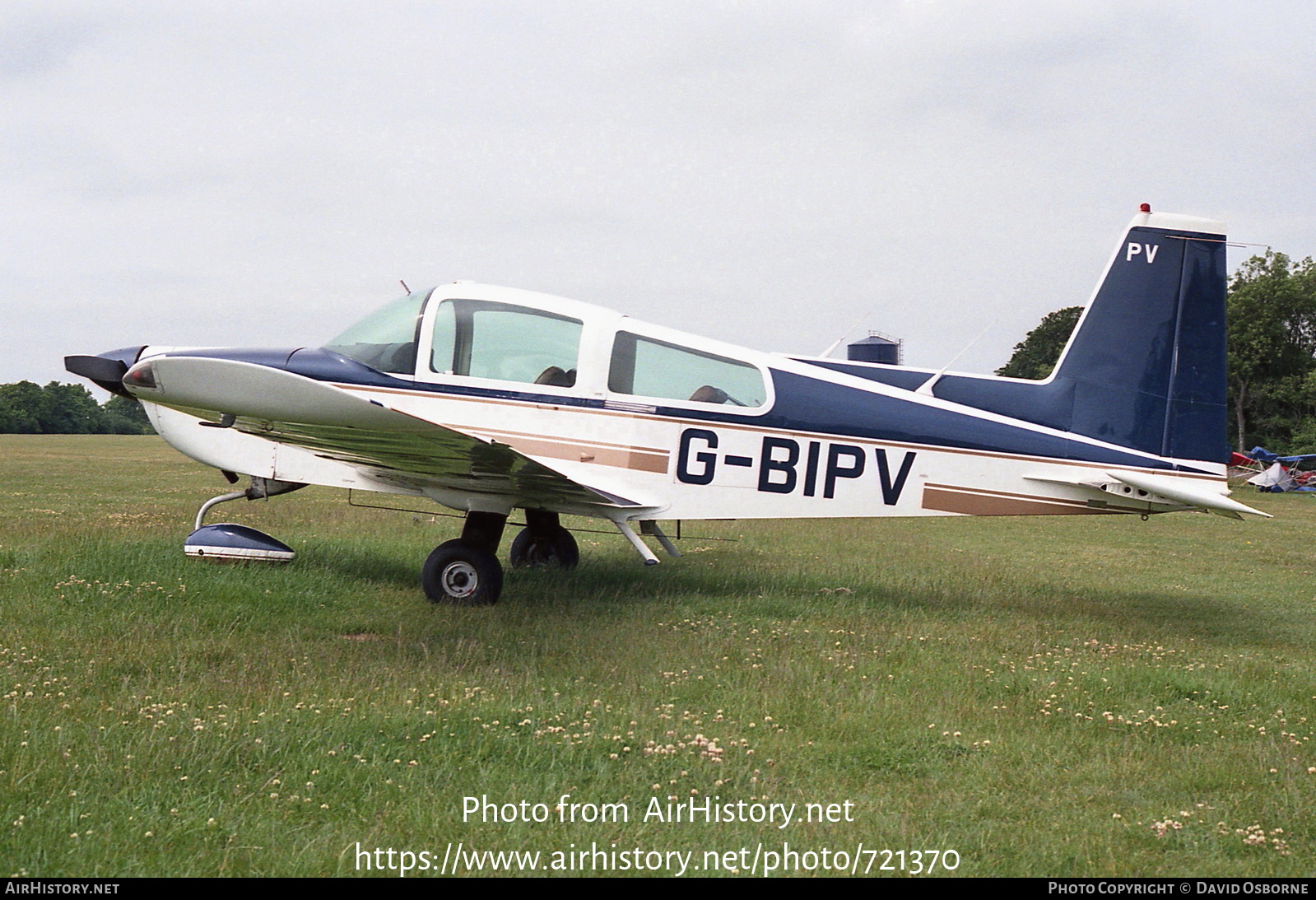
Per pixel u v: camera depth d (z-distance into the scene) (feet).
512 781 10.99
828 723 13.44
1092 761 12.39
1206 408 22.99
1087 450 23.09
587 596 22.80
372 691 13.87
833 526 44.70
